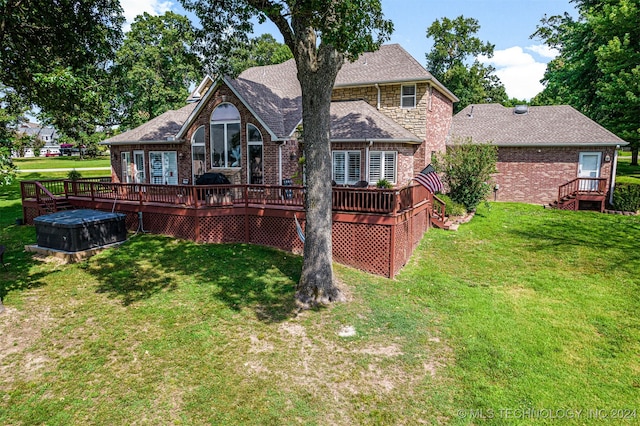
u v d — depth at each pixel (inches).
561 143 924.0
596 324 359.9
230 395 257.1
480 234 677.3
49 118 562.6
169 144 830.5
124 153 911.0
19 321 346.9
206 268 474.6
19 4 391.5
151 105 1519.4
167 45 1483.8
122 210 644.1
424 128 834.8
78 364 287.4
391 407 249.6
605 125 1095.0
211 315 362.6
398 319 364.2
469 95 1753.2
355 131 733.3
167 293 407.2
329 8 320.8
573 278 476.4
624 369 291.7
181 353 302.7
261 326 346.0
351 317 366.3
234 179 732.0
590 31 1109.1
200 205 576.1
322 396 258.4
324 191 393.4
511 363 297.3
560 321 365.1
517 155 990.4
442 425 235.5
